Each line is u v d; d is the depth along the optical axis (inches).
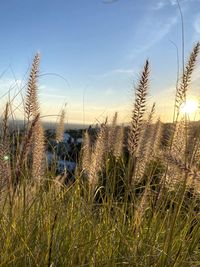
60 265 19.7
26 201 21.0
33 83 22.3
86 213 23.1
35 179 22.2
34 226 20.4
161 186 22.3
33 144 21.8
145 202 22.9
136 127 23.2
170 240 19.5
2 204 18.9
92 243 21.6
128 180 23.9
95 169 25.1
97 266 20.5
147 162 23.5
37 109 21.9
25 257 19.3
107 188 24.7
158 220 22.6
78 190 25.0
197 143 19.2
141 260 21.1
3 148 17.3
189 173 13.9
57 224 20.4
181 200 19.0
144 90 22.9
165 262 19.6
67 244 21.2
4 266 18.5
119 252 21.7
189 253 21.9
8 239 19.4
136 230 22.6
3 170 17.6
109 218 23.4
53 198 21.9
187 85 21.9
